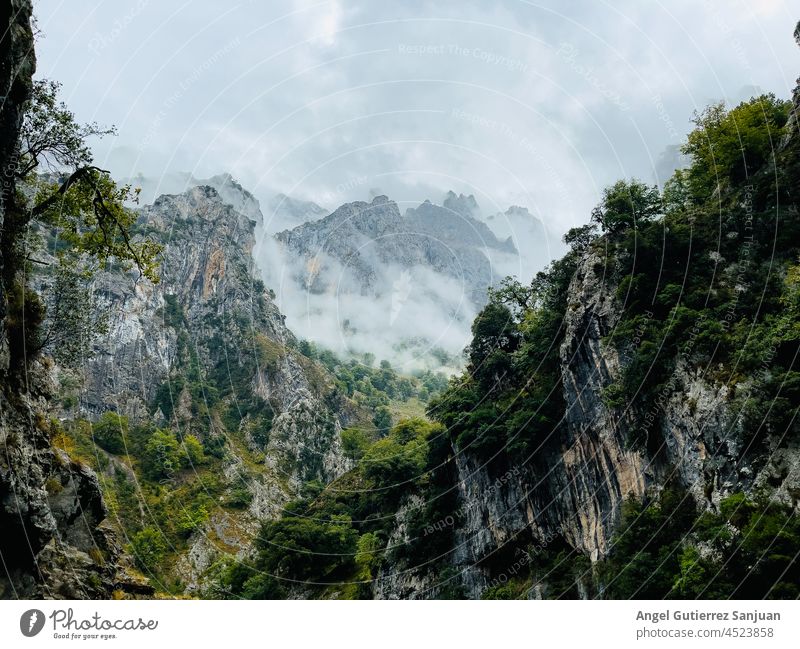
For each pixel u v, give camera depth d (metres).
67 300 37.16
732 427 41.00
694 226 54.53
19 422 25.17
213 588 88.88
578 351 58.19
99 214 33.69
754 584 34.06
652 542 43.34
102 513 33.44
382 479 88.06
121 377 163.75
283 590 81.06
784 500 36.00
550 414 62.00
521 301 80.31
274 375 183.00
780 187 48.38
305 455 154.38
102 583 28.98
